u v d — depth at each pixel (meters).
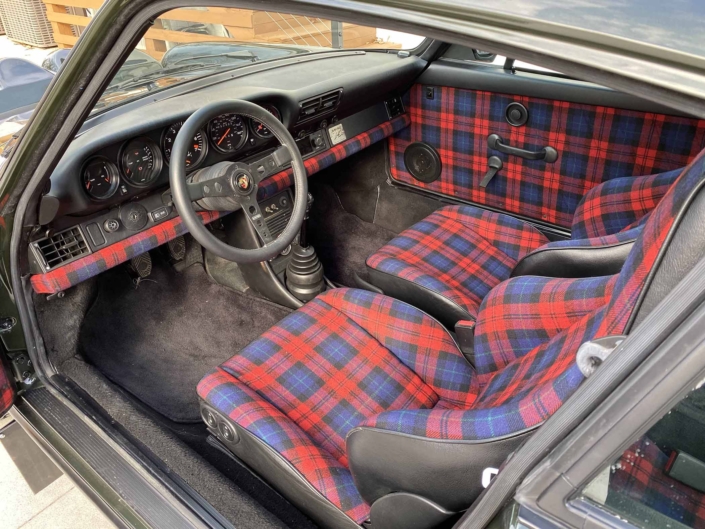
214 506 1.34
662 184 1.77
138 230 1.86
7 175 1.36
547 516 0.66
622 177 2.01
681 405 0.57
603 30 0.58
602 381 0.59
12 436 1.86
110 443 1.48
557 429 0.64
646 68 0.54
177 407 2.01
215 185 1.65
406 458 0.95
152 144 1.79
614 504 0.64
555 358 1.00
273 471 1.31
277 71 2.35
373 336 1.69
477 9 0.63
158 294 2.41
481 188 2.64
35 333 1.71
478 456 0.87
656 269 0.65
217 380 1.45
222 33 2.23
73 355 1.93
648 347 0.55
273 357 1.59
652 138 2.06
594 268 1.48
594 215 1.97
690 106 0.53
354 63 2.50
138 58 2.04
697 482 0.63
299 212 1.74
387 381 1.58
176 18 2.08
